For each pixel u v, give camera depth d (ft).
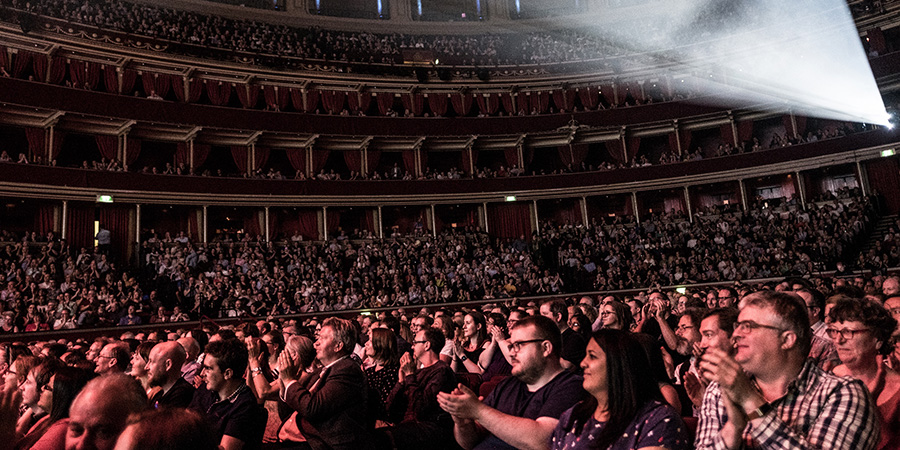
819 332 18.43
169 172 90.53
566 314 24.29
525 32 122.62
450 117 110.63
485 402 14.66
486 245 99.91
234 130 96.22
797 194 103.14
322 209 101.60
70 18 85.15
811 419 9.03
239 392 15.76
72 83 85.87
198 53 95.35
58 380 14.43
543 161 118.32
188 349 23.18
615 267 89.97
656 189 108.47
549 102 117.08
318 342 16.62
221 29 101.55
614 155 113.50
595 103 115.34
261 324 34.17
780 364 9.55
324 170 107.65
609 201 114.01
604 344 10.60
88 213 84.74
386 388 20.20
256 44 101.50
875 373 11.89
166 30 93.76
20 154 79.61
